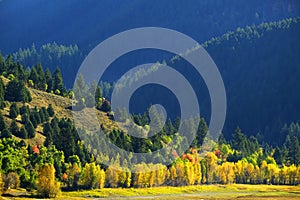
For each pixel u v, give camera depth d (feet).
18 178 613.52
